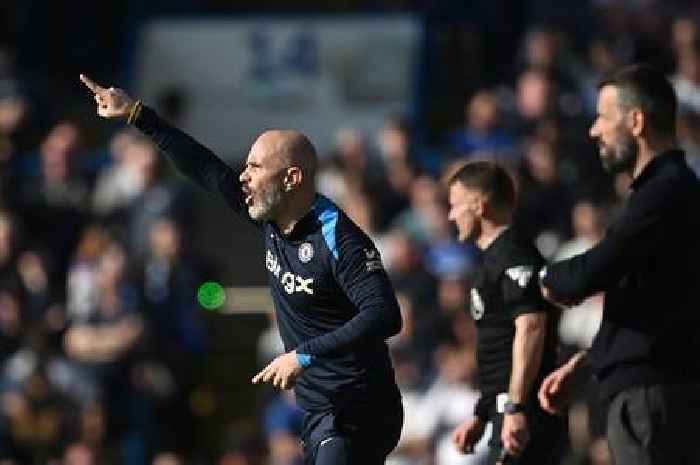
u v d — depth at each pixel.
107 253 51.62
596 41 55.06
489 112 52.62
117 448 50.34
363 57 58.25
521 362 28.02
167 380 50.91
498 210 28.80
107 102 28.30
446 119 57.81
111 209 53.28
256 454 48.69
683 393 26.38
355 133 55.00
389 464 46.25
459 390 46.25
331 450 26.86
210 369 54.41
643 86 26.56
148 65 60.03
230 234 57.19
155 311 51.28
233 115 59.16
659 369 26.34
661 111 26.53
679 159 26.56
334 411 27.02
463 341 47.00
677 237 26.17
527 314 28.06
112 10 61.66
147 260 52.03
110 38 61.66
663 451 26.39
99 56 61.53
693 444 26.47
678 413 26.38
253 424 52.59
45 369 50.75
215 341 54.75
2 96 58.88
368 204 51.19
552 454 28.70
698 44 50.81
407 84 57.81
